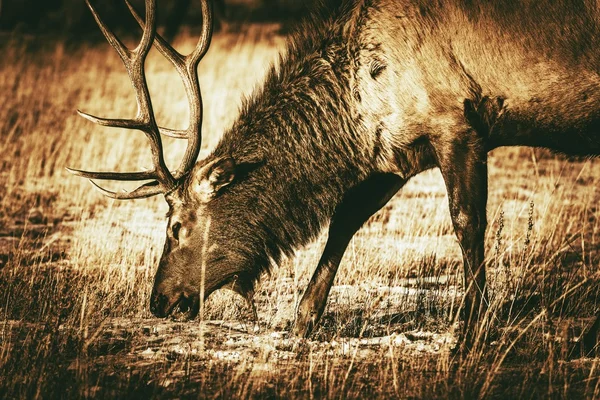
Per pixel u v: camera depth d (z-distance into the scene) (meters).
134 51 12.08
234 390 9.65
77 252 15.84
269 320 12.63
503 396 9.40
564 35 11.13
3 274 14.25
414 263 15.35
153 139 12.00
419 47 11.38
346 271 14.56
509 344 10.95
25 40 48.47
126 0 12.16
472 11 11.30
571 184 21.86
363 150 11.91
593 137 11.48
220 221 11.93
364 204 12.36
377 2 11.67
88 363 10.30
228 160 11.59
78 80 38.28
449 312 12.63
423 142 11.65
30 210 19.03
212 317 13.03
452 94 11.37
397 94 11.48
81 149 25.91
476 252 11.31
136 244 16.08
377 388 9.73
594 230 16.72
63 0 55.31
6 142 26.97
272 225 12.09
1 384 9.88
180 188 11.95
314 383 9.95
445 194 21.22
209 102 30.27
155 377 10.11
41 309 12.54
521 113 11.40
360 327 12.29
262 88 12.40
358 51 11.69
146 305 13.23
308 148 11.98
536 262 15.12
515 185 22.12
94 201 21.28
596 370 10.09
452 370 10.23
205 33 12.05
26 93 35.56
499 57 11.24
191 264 11.94
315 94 11.92
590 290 13.25
